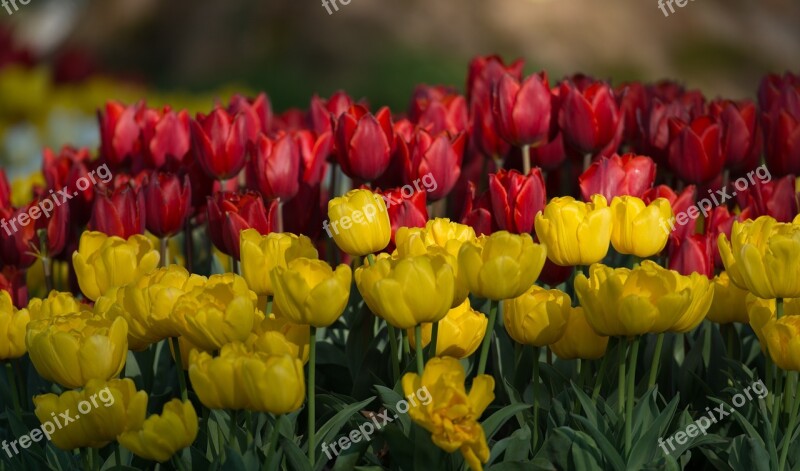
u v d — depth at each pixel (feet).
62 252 8.35
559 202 5.84
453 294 5.21
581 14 39.70
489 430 5.41
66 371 5.17
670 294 5.14
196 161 8.14
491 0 39.29
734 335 6.88
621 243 6.08
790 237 5.41
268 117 9.20
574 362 6.60
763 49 41.81
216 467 5.57
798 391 5.57
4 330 5.87
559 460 5.58
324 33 38.11
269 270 5.74
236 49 39.50
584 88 9.08
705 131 7.77
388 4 38.58
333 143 8.58
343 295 5.16
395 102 35.40
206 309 5.17
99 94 22.34
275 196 7.59
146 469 5.96
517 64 9.69
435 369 4.89
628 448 5.47
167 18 41.98
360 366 6.39
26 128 20.68
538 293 5.72
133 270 6.23
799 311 5.97
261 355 4.96
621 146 9.78
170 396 6.48
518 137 7.93
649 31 40.29
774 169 8.30
